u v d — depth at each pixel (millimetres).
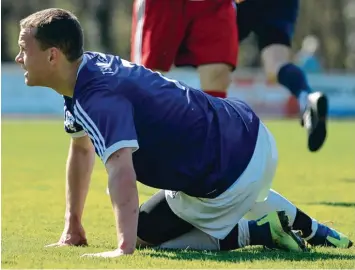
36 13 15641
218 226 16422
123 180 14766
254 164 16344
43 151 44219
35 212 22656
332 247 17375
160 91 15641
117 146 14812
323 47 119188
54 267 13945
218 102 16547
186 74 74500
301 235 17516
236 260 15078
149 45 26281
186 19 25906
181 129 15688
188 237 16906
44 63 15359
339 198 26062
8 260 14625
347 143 51844
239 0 29188
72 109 16047
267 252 16422
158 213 16750
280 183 30328
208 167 15922
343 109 78812
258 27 29562
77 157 17062
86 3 117750
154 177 15984
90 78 15227
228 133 16156
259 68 109500
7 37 110875
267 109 77500
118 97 15164
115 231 19516
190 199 16391
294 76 28828
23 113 77625
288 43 29656
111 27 113375
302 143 51656
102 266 13984
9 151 44125
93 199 25516
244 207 16469
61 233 19016
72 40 15328
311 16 119688
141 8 26406
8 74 77375
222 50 25844
